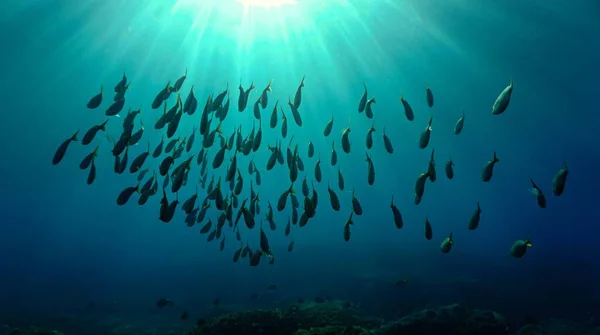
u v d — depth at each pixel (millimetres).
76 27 20406
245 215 5859
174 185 5695
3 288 35875
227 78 28422
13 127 41031
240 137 6398
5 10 18484
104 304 25672
